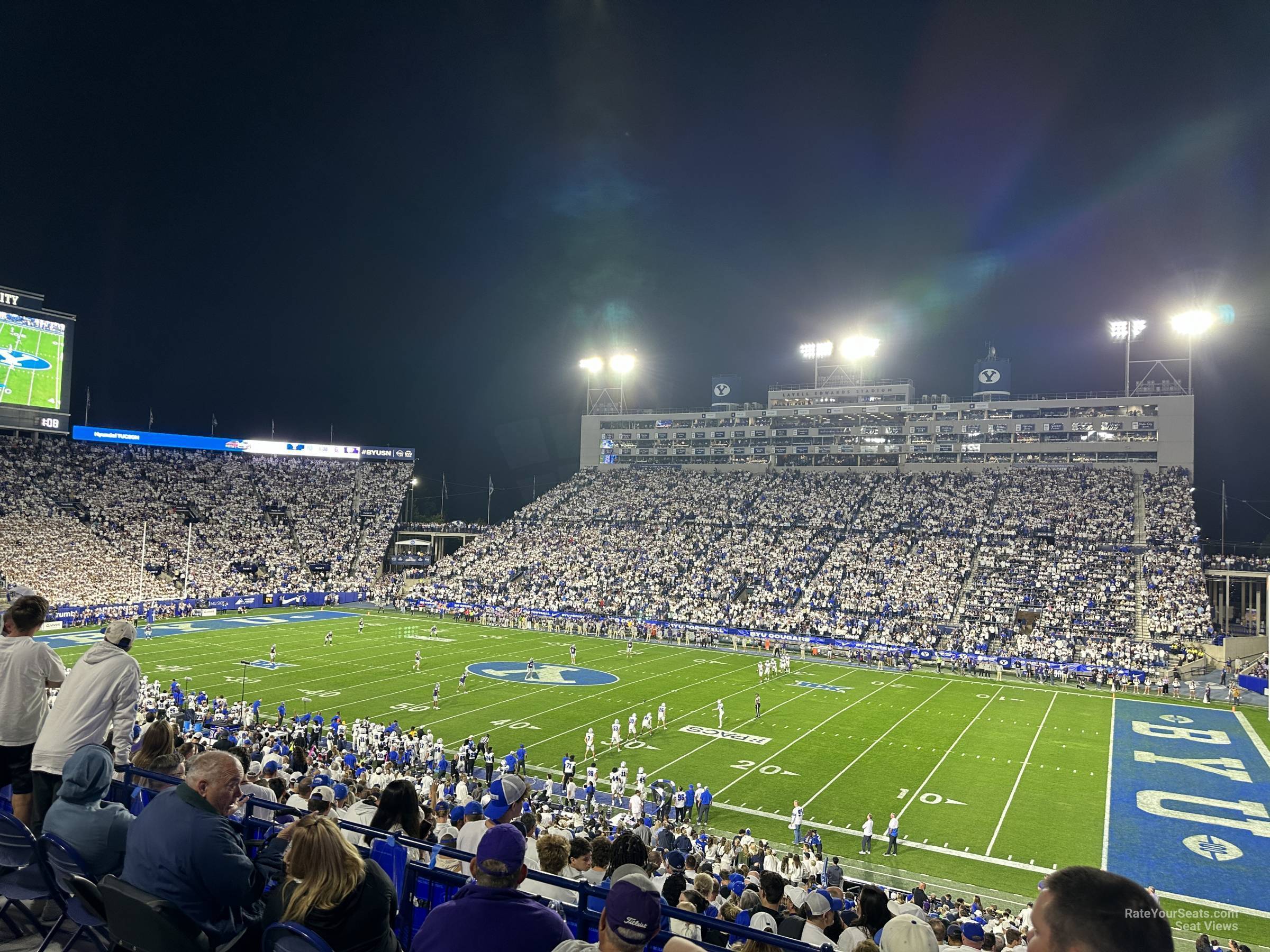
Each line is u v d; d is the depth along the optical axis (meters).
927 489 79.94
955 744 35.88
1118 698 47.47
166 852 4.98
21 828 6.31
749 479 90.44
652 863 13.29
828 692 46.69
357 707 38.94
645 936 4.02
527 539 86.81
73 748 6.91
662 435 98.75
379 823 7.99
